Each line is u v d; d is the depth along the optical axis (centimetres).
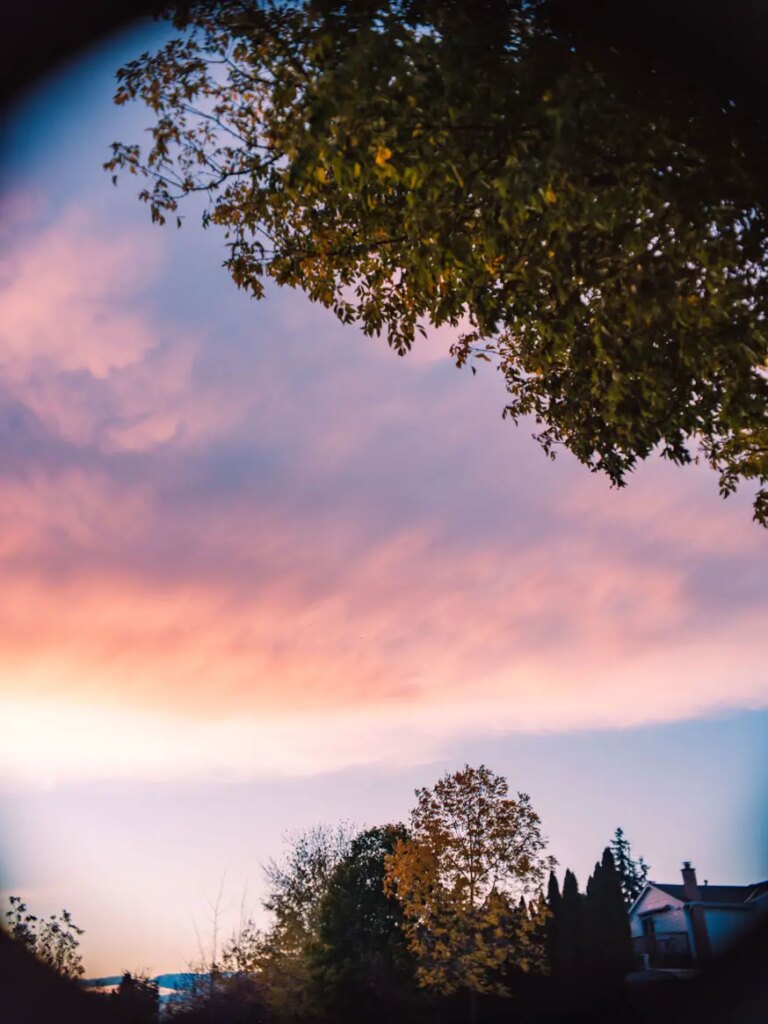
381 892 1822
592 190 668
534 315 833
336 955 1681
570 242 687
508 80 654
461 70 654
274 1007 1579
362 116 666
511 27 705
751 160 666
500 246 739
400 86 657
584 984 1731
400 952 1700
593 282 680
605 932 1883
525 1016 1683
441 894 1711
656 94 670
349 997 1609
